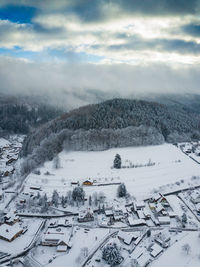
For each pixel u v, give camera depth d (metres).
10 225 110.19
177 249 96.75
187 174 169.88
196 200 133.00
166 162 189.88
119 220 115.25
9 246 97.38
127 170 172.25
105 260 89.06
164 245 97.69
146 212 119.88
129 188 147.00
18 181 163.75
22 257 92.12
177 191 146.50
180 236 104.81
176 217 119.00
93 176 161.62
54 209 123.44
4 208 126.12
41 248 96.81
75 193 127.50
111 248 89.50
